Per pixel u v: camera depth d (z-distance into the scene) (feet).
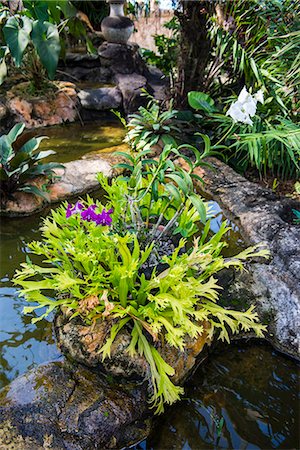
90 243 4.25
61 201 7.46
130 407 3.85
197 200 4.55
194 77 9.94
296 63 7.86
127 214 5.04
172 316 4.14
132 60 13.85
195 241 4.52
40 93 11.67
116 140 10.33
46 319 5.03
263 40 9.18
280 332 4.73
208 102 9.00
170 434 3.91
